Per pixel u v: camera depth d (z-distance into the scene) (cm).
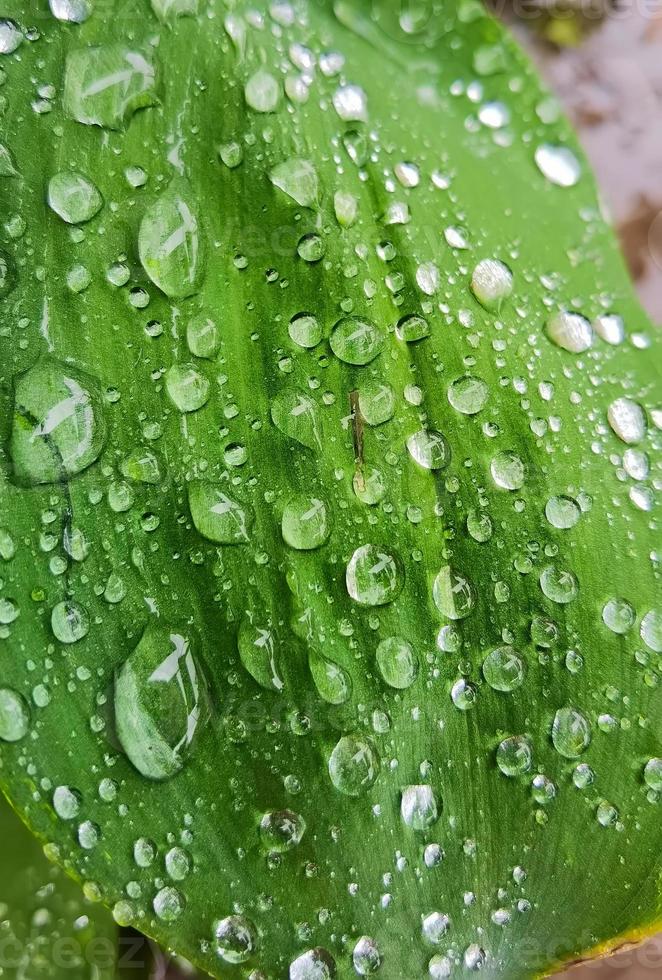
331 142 16
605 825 15
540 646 15
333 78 16
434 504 15
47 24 15
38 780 14
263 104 16
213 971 14
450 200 16
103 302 15
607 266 17
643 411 16
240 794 15
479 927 15
